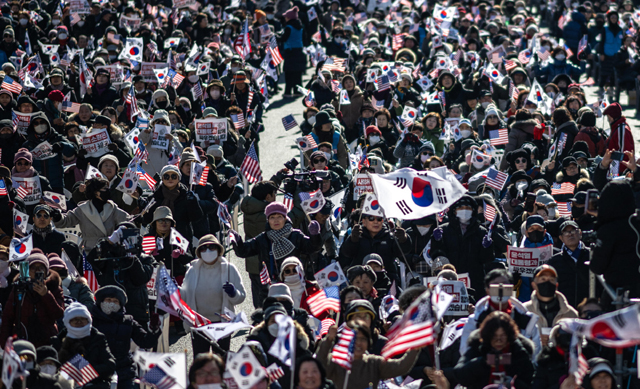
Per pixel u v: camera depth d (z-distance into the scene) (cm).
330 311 1914
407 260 2241
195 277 1998
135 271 2092
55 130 3425
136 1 6869
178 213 2419
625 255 1598
